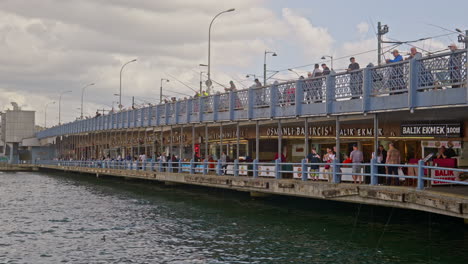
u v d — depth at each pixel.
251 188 28.89
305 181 25.11
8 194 46.50
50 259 20.16
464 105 18.83
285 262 18.61
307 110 27.05
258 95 31.42
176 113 42.59
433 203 17.59
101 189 50.44
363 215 26.06
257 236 23.02
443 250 18.95
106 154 69.75
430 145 25.56
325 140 33.88
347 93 24.34
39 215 31.92
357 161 23.30
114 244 22.58
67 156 87.56
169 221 28.02
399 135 25.80
